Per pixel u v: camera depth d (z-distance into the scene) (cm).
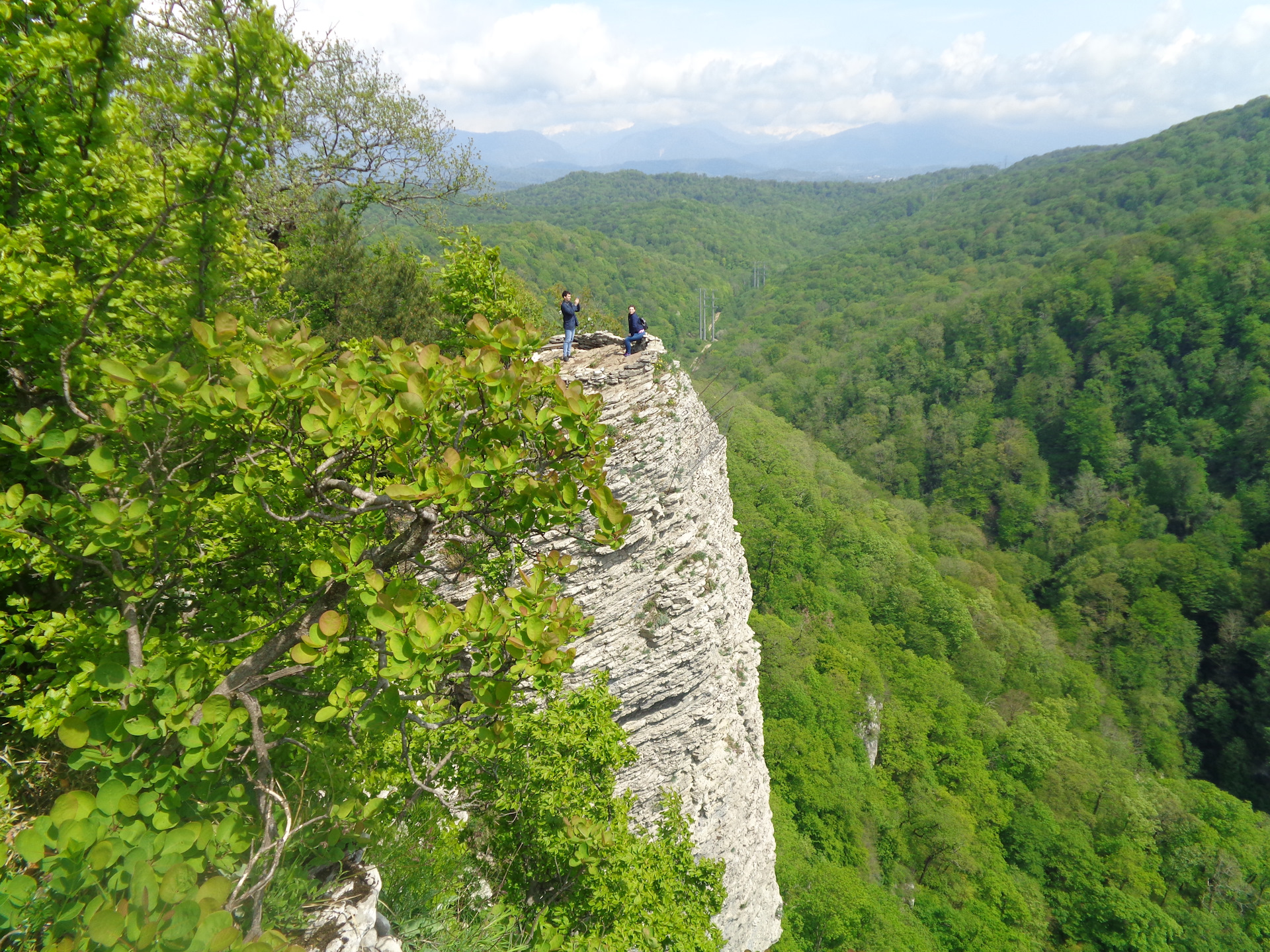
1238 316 10012
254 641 713
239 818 468
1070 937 4419
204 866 418
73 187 574
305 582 816
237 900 429
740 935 2288
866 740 5075
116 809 392
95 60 539
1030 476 10688
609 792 1270
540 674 597
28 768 645
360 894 571
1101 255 12156
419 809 910
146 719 441
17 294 537
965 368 12694
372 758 791
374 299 1944
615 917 1102
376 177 2353
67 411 637
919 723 5397
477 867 1057
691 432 2025
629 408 1811
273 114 583
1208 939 4391
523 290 2803
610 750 1275
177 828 398
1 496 497
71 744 404
